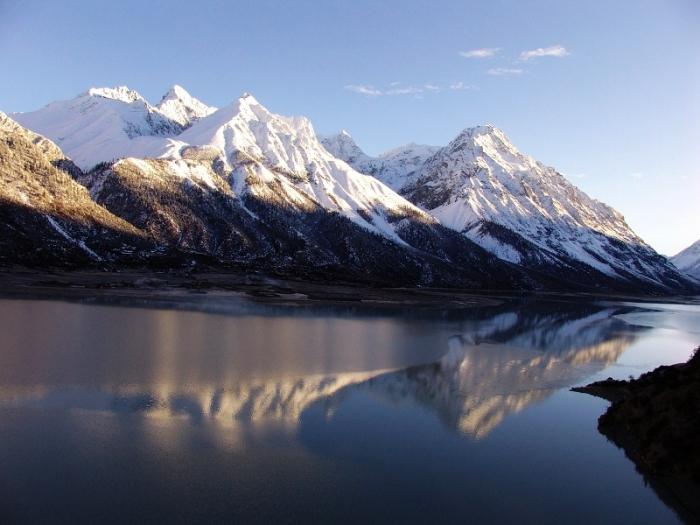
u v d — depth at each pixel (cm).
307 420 3216
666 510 2355
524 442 3067
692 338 8875
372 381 4300
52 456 2462
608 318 12225
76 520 1986
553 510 2305
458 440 3042
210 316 7562
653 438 2991
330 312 9631
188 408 3266
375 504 2261
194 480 2344
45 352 4412
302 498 2267
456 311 11894
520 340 7306
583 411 3753
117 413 3084
